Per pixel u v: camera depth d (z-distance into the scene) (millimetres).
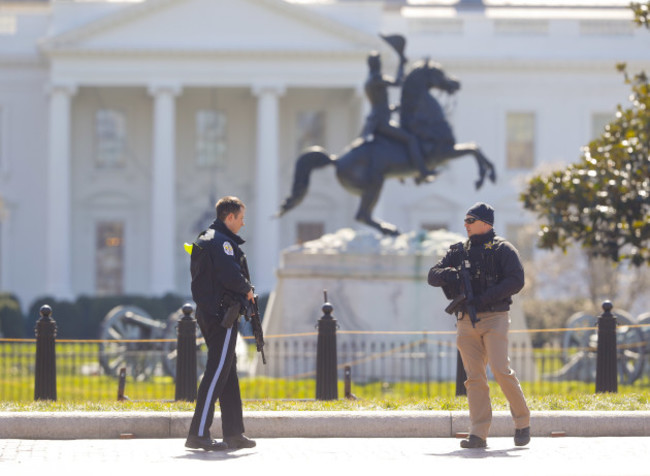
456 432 30766
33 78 170375
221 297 28172
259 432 30609
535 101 174750
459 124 173750
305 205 173875
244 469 25141
